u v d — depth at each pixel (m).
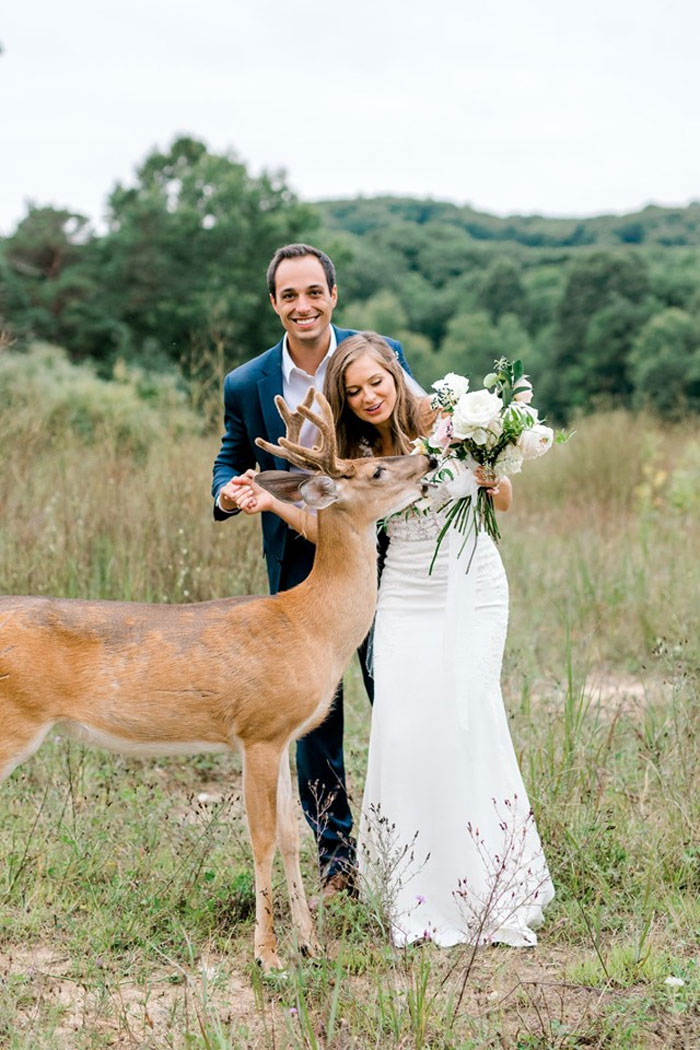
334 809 5.17
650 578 9.26
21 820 5.31
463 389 4.78
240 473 5.50
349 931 4.59
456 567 4.81
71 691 4.44
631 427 15.10
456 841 4.73
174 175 25.92
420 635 4.87
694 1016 3.94
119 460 9.34
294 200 25.86
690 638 8.01
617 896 4.82
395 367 4.95
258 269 24.38
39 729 4.45
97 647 4.45
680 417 18.00
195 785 6.23
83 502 8.17
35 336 21.72
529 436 4.68
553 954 4.49
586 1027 3.85
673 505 12.26
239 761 6.56
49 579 7.38
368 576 4.68
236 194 24.77
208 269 23.95
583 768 5.54
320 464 4.59
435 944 4.64
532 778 5.37
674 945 4.40
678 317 37.22
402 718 4.80
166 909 4.65
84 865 4.94
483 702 4.82
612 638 8.46
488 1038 3.79
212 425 9.73
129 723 4.48
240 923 4.70
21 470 8.59
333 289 5.17
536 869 4.73
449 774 4.75
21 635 4.39
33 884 4.80
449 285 66.44
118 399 13.16
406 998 4.02
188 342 22.88
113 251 23.75
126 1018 3.88
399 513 4.91
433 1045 3.79
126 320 23.12
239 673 4.45
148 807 5.43
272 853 4.45
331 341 5.21
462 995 3.99
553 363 43.66
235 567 7.68
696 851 4.96
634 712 6.81
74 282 22.67
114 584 7.54
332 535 4.61
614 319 40.84
